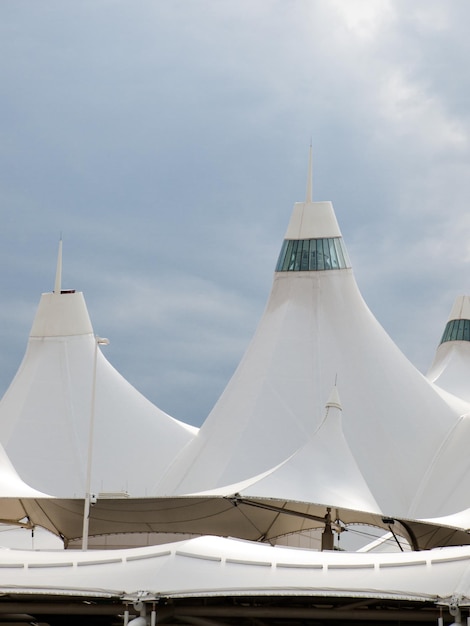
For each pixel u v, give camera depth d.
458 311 116.56
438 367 115.00
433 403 86.50
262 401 83.62
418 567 49.38
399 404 85.00
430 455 84.19
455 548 50.88
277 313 87.81
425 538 69.81
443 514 80.56
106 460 93.00
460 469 82.31
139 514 72.94
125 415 95.44
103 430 94.19
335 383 84.50
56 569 51.94
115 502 71.44
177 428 96.81
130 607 51.78
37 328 99.00
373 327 87.62
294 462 68.38
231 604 52.50
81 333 98.62
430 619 50.44
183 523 73.69
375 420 84.00
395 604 51.47
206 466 82.19
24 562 52.34
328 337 86.19
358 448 82.94
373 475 82.31
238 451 81.62
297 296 87.88
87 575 51.28
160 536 78.06
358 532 80.38
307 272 88.19
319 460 69.00
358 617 50.81
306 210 89.56
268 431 82.44
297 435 82.44
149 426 95.56
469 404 92.06
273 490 66.31
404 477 82.88
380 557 50.75
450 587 47.94
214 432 83.94
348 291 87.81
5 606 52.88
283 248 89.62
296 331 86.38
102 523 74.62
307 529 73.62
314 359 85.25
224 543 52.47
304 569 50.00
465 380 111.19
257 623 52.72
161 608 51.25
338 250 88.62
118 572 51.25
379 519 71.50
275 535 74.31
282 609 51.16
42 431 93.38
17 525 77.81
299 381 84.50
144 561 51.62
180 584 49.91
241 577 49.88
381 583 48.75
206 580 49.94
